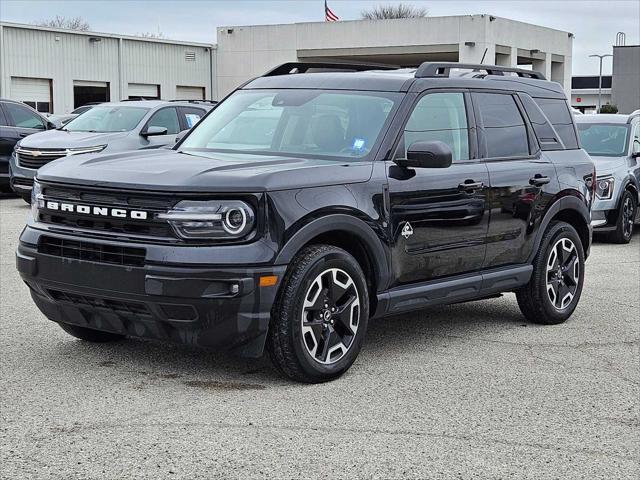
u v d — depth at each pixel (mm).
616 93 60656
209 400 5168
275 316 5312
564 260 7473
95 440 4500
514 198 6848
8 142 17484
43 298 5730
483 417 4992
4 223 13719
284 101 6555
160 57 45625
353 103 6316
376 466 4230
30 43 38562
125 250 5203
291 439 4562
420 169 6125
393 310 6020
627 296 8805
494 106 6992
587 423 4941
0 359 5996
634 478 4180
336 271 5543
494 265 6816
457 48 46500
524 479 4133
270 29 49531
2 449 4363
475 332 7117
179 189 5121
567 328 7336
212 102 17016
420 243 6102
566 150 7672
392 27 47656
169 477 4047
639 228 15320
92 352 6184
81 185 5410
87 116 16141
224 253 5078
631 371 6027
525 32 50188
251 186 5156
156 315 5176
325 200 5453
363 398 5273
